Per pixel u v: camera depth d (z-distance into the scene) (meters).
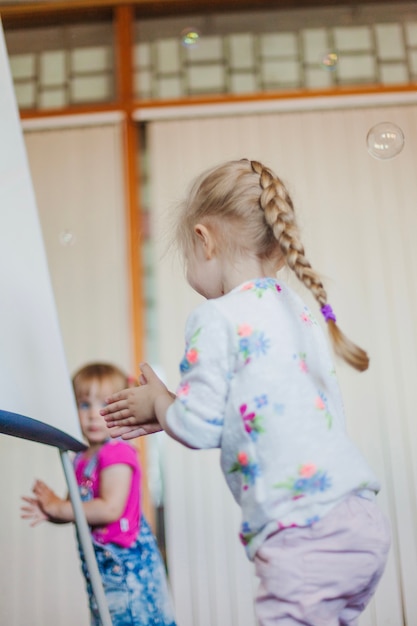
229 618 3.03
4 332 1.31
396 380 3.20
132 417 1.17
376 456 3.13
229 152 3.45
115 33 3.60
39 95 3.56
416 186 3.38
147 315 3.38
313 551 1.05
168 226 1.37
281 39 3.58
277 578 1.04
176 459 3.17
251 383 1.10
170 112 3.48
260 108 3.47
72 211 3.43
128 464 2.02
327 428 1.11
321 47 3.56
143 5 3.59
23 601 3.08
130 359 3.31
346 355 1.18
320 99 3.47
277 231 1.18
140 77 3.56
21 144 1.47
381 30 3.57
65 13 3.61
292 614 1.03
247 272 1.21
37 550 3.12
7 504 3.16
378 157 1.72
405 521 3.08
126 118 3.49
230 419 1.10
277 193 1.22
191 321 1.16
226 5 3.61
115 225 3.42
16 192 1.44
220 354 1.12
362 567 1.06
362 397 3.18
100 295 3.36
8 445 3.19
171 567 3.08
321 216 3.36
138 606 1.91
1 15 3.59
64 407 1.44
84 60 3.59
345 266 3.30
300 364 1.14
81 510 1.41
